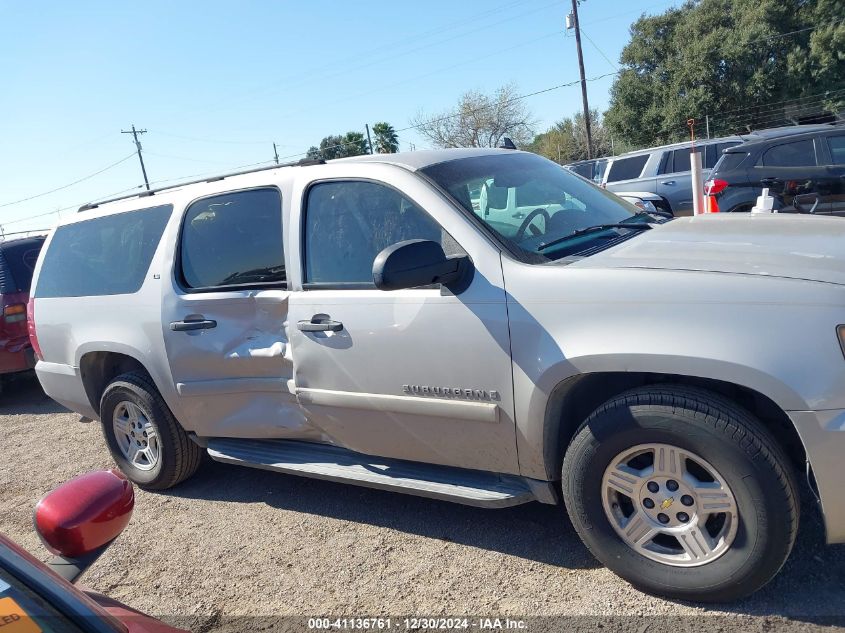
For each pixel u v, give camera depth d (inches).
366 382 136.9
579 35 1314.0
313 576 138.5
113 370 202.5
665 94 1492.4
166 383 175.2
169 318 170.7
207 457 201.6
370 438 143.0
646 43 1523.1
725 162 375.9
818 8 1339.8
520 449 122.6
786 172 356.5
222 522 168.9
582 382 117.2
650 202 481.1
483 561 133.9
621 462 113.7
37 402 325.7
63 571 72.1
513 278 120.0
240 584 140.1
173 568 150.7
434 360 126.9
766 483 100.8
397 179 138.4
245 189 163.0
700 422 103.9
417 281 116.3
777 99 1414.9
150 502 188.2
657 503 111.7
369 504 165.9
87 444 249.1
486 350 121.0
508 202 139.5
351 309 137.2
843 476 96.7
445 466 140.6
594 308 111.4
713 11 1424.7
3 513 196.1
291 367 152.5
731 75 1427.2
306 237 148.6
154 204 184.1
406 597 126.4
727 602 110.3
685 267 109.4
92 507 74.1
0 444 264.7
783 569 116.8
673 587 111.6
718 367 100.7
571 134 2079.2
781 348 97.8
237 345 159.8
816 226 129.0
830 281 99.2
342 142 2053.4
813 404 96.0
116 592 144.9
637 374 117.3
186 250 171.9
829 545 121.0
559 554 132.2
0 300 311.4
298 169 155.0
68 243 206.2
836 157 357.1
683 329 104.0
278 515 167.9
